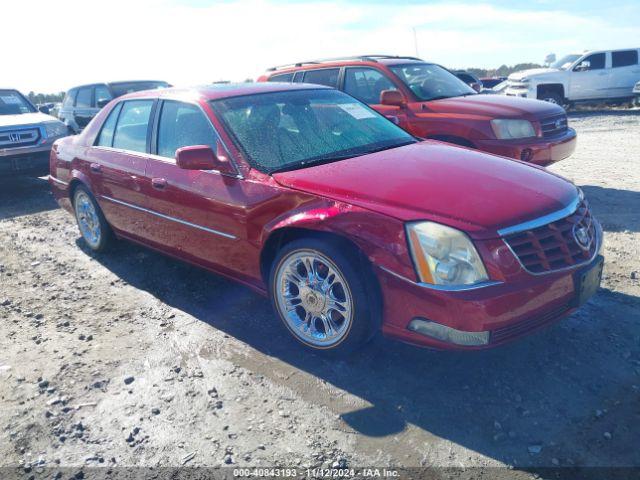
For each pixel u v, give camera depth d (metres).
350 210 3.11
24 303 4.53
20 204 8.26
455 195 3.08
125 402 3.12
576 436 2.65
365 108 4.77
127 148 4.83
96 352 3.68
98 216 5.32
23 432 2.92
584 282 3.04
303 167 3.67
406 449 2.63
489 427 2.75
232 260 3.89
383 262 2.97
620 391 2.96
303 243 3.27
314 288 3.34
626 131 12.95
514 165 3.72
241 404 3.04
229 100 4.25
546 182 3.41
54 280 5.01
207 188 3.88
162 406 3.06
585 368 3.18
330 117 4.39
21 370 3.50
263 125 4.06
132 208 4.73
